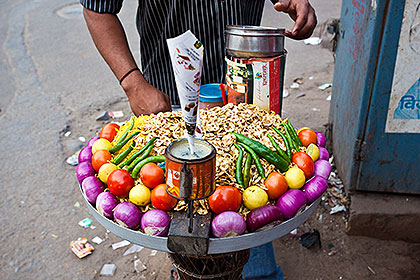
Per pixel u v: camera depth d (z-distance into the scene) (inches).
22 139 142.9
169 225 43.0
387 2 73.6
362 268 89.2
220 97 58.7
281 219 43.6
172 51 34.0
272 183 45.7
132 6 291.6
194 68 34.6
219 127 51.1
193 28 67.4
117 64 60.9
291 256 93.3
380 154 87.9
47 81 185.0
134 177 46.8
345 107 99.4
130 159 48.2
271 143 49.6
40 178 123.8
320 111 152.6
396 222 92.1
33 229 105.3
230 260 52.7
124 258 96.0
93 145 52.8
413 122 83.0
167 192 39.9
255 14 74.7
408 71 78.0
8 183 121.7
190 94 35.7
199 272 51.8
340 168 105.3
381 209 91.9
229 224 41.3
